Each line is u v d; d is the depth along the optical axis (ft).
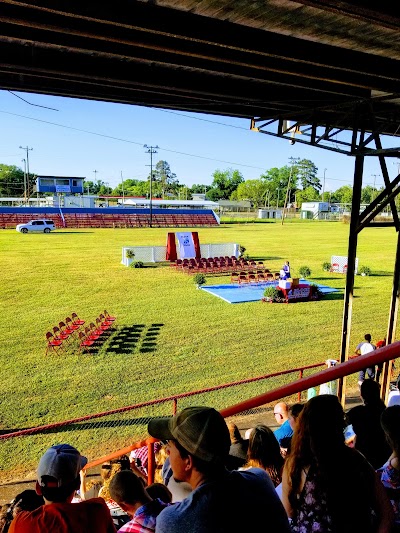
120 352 46.52
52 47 16.89
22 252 120.67
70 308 64.08
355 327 57.47
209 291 77.36
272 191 562.25
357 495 6.07
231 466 13.38
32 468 27.27
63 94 21.50
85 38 15.35
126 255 102.47
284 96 23.65
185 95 22.22
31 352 46.09
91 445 29.89
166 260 108.78
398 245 30.07
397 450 7.37
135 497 9.04
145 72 19.17
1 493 24.88
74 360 44.06
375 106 28.19
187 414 5.47
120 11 12.59
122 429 31.89
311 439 6.36
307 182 583.99
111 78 18.43
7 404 34.76
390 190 27.99
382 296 75.25
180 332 53.62
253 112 27.07
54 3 11.67
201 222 254.88
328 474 6.15
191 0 12.73
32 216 222.07
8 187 484.33
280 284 70.49
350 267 28.84
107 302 67.97
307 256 126.00
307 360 45.19
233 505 5.02
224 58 16.16
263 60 16.98
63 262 104.83
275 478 11.78
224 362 44.19
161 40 14.64
